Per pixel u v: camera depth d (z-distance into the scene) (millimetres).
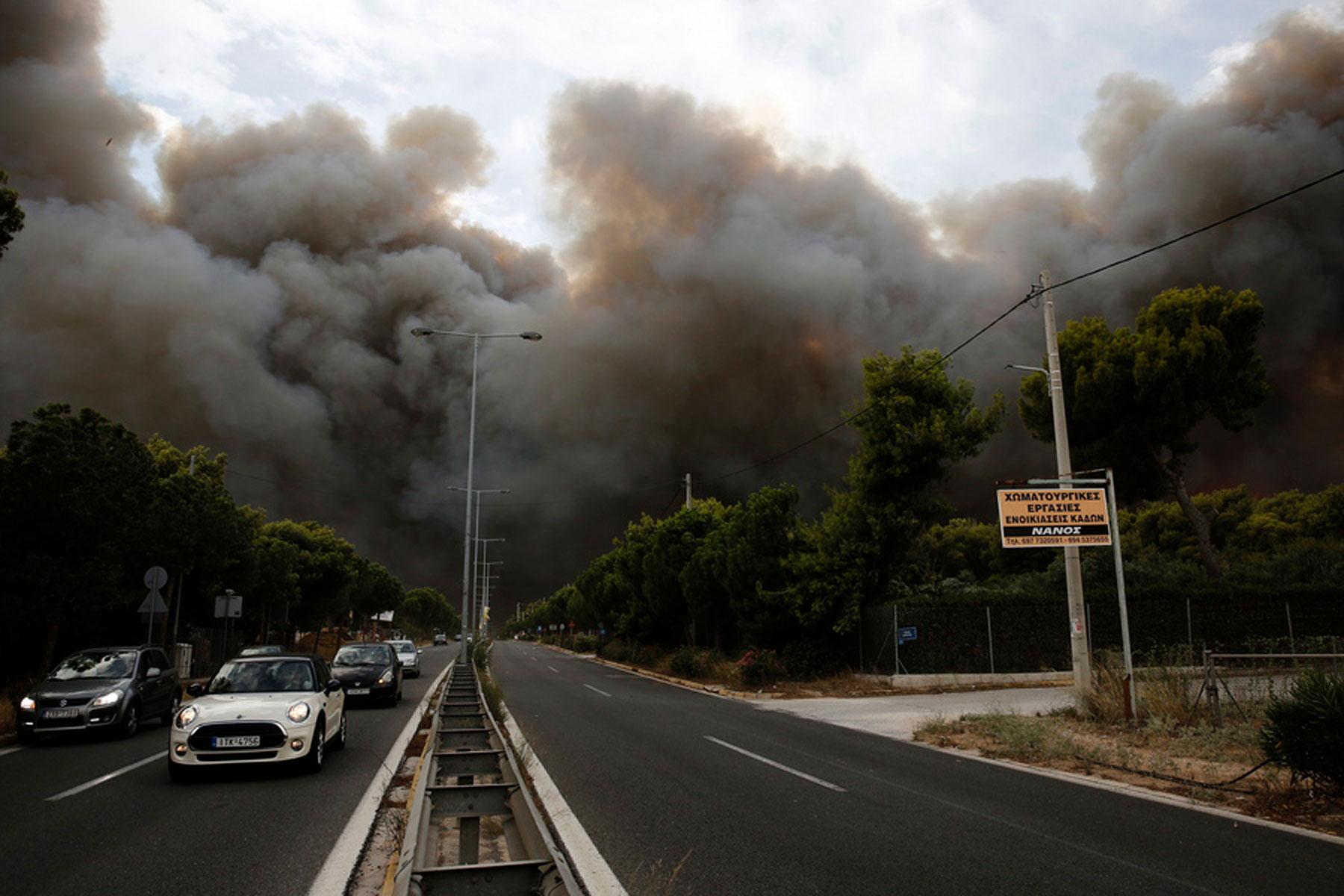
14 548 18750
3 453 20734
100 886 5633
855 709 19531
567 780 9766
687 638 43000
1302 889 5719
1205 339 30891
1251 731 12242
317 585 51781
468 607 37188
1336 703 8578
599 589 55625
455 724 13469
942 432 24000
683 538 40156
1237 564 32781
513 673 35250
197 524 26484
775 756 11961
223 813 7992
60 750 12547
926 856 6473
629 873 5914
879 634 25844
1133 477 33594
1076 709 15555
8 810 8156
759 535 28516
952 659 25219
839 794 9078
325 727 10828
